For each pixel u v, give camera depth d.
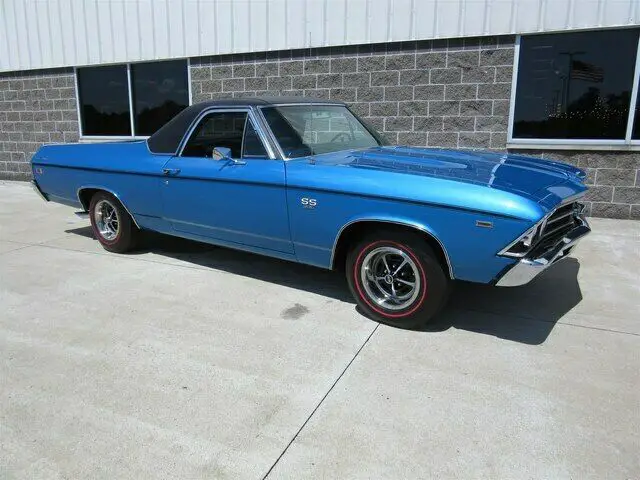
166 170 5.05
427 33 7.55
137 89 10.23
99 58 10.34
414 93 7.83
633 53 6.69
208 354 3.56
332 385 3.17
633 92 6.77
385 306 3.97
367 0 7.81
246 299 4.55
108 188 5.67
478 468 2.46
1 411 2.93
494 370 3.34
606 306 4.36
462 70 7.49
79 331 3.92
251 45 8.80
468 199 3.42
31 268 5.42
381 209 3.73
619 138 6.97
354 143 5.14
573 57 6.97
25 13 10.91
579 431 2.73
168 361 3.47
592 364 3.42
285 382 3.21
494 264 3.45
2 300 4.52
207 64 9.28
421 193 3.57
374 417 2.86
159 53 9.68
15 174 12.05
